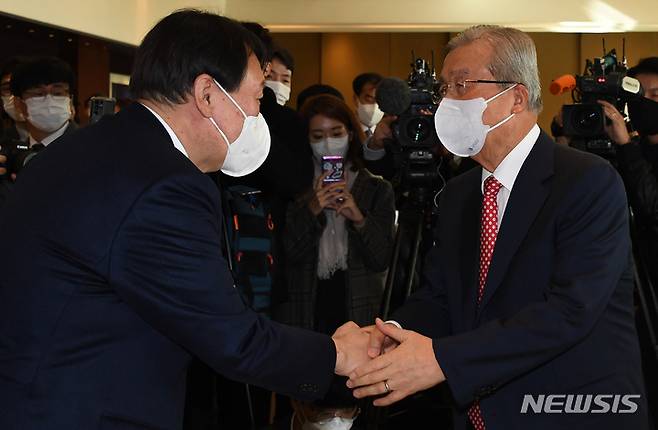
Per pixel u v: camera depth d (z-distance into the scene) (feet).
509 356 5.40
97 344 4.54
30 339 4.48
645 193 8.76
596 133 8.89
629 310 5.89
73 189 4.58
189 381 8.56
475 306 6.04
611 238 5.54
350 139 10.82
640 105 9.11
